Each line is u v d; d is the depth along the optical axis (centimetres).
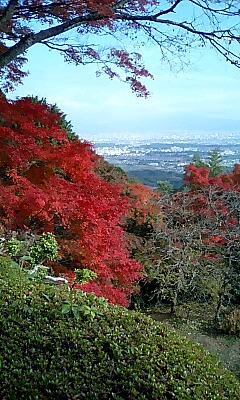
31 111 595
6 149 558
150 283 1231
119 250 725
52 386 294
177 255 1162
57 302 369
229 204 1210
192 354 329
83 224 611
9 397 287
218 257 1171
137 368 304
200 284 1163
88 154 607
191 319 1156
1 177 595
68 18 616
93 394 289
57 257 636
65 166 593
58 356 316
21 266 555
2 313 355
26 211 565
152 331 346
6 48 654
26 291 389
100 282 692
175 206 1237
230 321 1076
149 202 1209
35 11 613
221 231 1162
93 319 351
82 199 595
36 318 350
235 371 757
